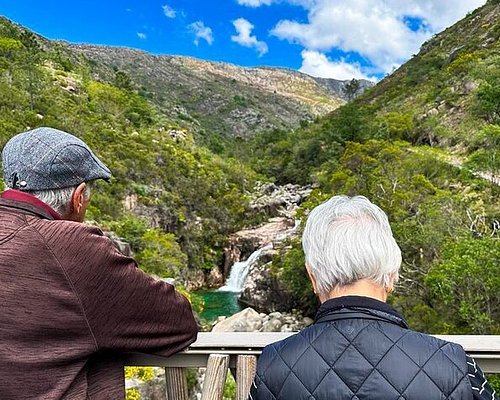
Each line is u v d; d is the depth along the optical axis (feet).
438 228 53.11
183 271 99.30
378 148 97.45
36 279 3.86
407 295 49.83
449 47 237.04
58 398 3.78
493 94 113.29
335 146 168.14
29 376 3.76
